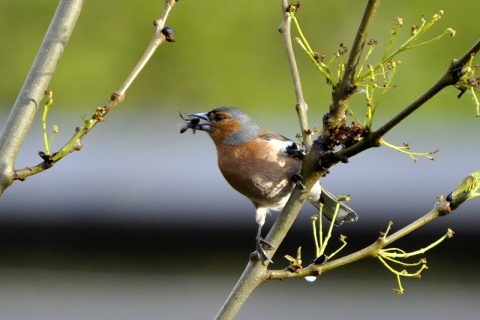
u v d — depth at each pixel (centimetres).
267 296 1349
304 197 565
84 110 1848
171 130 1590
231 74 2022
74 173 1330
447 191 1275
